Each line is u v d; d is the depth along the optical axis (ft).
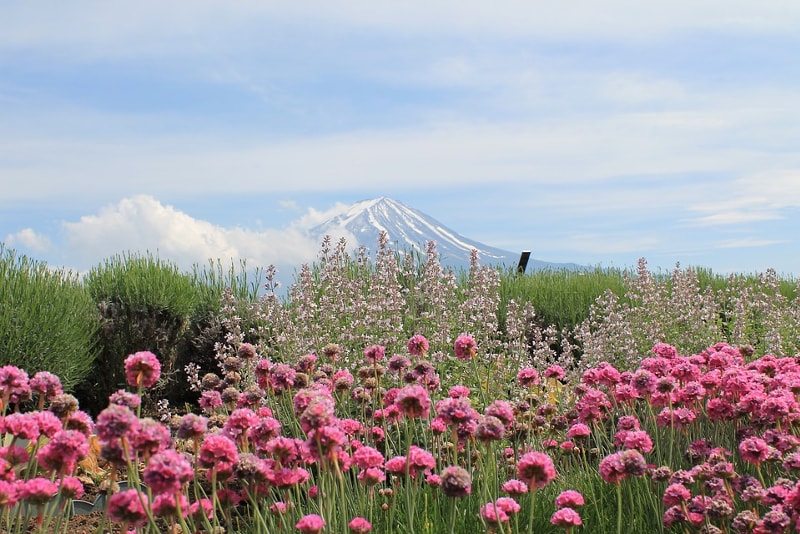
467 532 12.39
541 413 18.12
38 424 10.69
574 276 48.57
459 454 16.20
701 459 14.88
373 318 25.23
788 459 12.09
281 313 25.86
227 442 9.98
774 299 37.37
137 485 8.90
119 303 27.89
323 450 10.70
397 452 17.01
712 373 15.70
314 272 34.50
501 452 16.53
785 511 10.99
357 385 21.79
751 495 11.64
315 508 12.34
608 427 19.84
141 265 30.37
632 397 16.46
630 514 13.14
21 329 21.86
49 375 12.34
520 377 17.38
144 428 8.93
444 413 11.33
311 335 25.27
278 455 10.99
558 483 15.30
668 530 12.76
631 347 26.50
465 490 10.03
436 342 24.57
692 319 29.86
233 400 15.55
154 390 27.78
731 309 39.75
